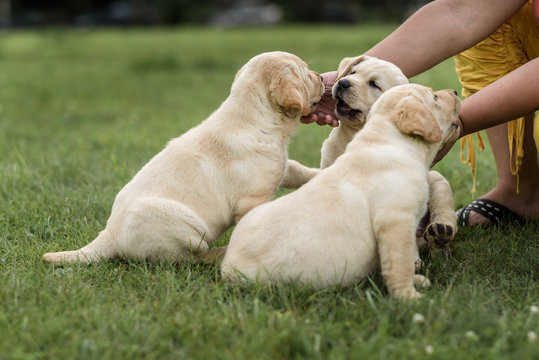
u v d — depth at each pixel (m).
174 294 2.75
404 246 2.79
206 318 2.51
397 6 46.34
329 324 2.44
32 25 45.72
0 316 2.51
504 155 4.11
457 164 5.65
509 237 3.72
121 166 5.56
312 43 21.41
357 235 2.82
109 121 8.62
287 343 2.30
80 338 2.39
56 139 7.12
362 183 2.88
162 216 3.14
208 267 3.17
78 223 4.02
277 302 2.73
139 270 3.12
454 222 3.36
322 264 2.79
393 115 3.03
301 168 3.96
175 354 2.28
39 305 2.69
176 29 39.44
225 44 23.66
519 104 3.29
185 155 3.31
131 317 2.54
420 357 2.21
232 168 3.30
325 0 46.03
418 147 3.05
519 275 3.14
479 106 3.31
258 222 2.93
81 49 23.62
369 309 2.62
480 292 2.76
